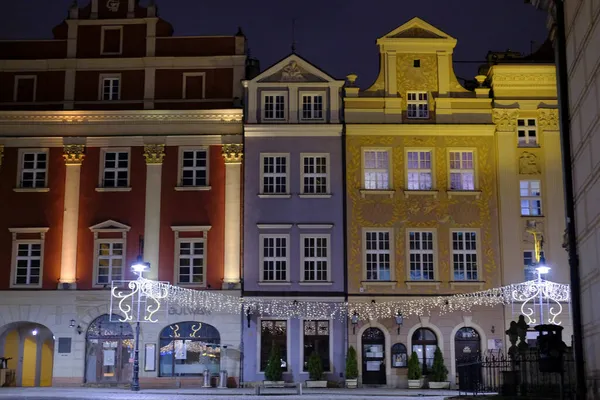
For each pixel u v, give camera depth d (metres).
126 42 43.12
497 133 41.41
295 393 33.75
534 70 41.75
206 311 40.44
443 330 40.12
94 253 41.25
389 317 40.25
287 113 41.88
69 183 41.84
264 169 41.56
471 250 40.88
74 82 42.75
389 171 41.44
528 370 25.27
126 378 40.41
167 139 42.03
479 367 34.69
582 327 21.25
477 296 40.34
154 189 41.69
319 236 40.94
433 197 41.19
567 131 22.44
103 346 40.72
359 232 40.94
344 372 39.59
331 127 41.44
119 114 42.06
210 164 41.84
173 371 40.34
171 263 41.06
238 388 38.72
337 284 40.50
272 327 40.41
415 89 42.12
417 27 42.47
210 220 41.31
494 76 41.81
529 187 41.19
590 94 19.94
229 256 40.81
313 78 42.19
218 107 42.22
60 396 31.69
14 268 41.28
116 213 41.59
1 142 42.19
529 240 40.59
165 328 40.69
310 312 40.28
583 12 20.56
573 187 22.00
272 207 41.12
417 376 38.62
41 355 43.00
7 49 43.16
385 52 42.38
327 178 41.41
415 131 41.53
